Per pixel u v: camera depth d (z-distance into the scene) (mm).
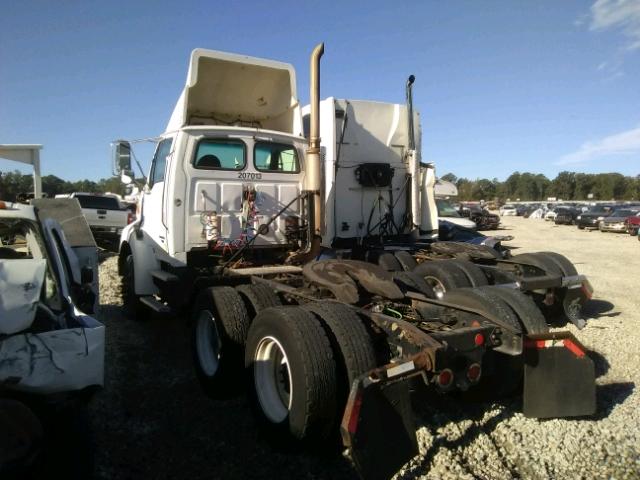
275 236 6590
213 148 6234
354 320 3662
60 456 2893
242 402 4660
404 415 3131
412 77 9117
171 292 5914
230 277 5512
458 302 4516
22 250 4668
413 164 9195
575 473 3422
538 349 3869
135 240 7184
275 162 6664
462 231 13297
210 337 4832
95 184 66000
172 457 3648
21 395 2924
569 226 36562
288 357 3506
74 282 4645
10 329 2936
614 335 6574
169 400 4672
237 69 6750
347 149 8680
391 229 9211
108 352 5934
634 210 29125
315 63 6262
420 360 3238
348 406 2932
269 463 3582
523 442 3830
